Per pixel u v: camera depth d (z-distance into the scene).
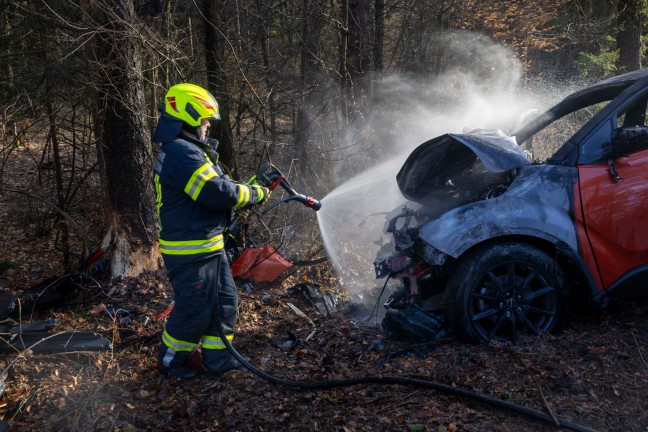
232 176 7.27
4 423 3.49
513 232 3.98
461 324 3.99
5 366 4.07
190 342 3.93
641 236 4.09
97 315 5.00
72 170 7.34
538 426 3.25
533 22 10.32
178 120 3.79
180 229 3.81
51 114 6.58
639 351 3.79
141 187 5.64
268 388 3.86
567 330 4.14
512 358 3.84
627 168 4.11
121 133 5.53
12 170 8.90
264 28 7.64
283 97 7.36
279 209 7.10
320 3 7.74
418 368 3.89
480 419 3.33
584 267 4.07
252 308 4.99
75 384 3.90
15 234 7.98
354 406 3.57
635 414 3.26
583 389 3.50
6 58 6.55
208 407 3.70
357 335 4.46
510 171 4.25
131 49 5.50
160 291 5.37
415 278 4.28
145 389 3.93
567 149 4.21
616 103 4.20
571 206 4.06
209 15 7.10
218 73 7.12
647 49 15.68
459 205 4.44
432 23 9.05
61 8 6.30
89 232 7.17
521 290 4.03
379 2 8.53
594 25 12.75
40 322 4.75
